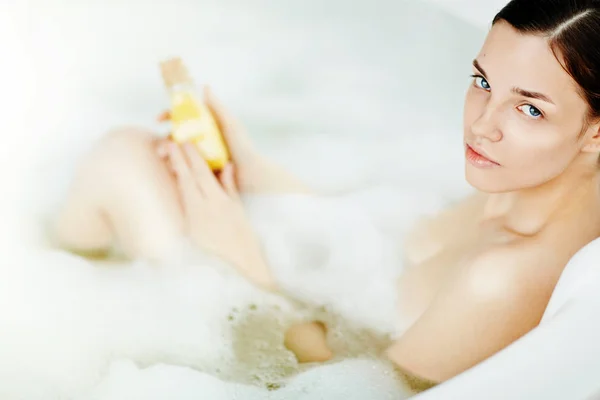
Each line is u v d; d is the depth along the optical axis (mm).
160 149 998
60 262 1009
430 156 1133
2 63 1236
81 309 956
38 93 1253
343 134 1225
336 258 1010
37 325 937
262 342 919
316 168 1188
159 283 979
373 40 1233
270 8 1314
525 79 701
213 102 1040
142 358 903
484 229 868
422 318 830
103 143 990
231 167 1034
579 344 531
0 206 1078
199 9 1339
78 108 1265
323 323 947
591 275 601
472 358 785
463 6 1132
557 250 773
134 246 992
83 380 883
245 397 833
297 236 1039
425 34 1173
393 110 1196
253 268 981
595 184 771
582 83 674
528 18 689
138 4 1329
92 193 970
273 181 1066
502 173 769
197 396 842
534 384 502
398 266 964
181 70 1001
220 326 942
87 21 1312
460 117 1119
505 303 776
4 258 1015
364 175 1162
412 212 1015
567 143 721
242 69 1325
